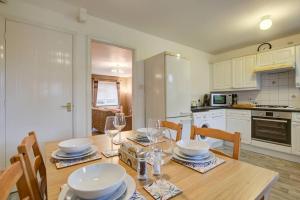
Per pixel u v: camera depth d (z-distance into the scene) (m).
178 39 3.40
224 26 2.80
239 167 0.85
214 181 0.71
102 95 7.76
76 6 2.26
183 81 2.84
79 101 2.36
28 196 0.66
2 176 0.53
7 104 1.87
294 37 3.17
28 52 1.98
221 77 4.13
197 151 0.92
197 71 4.10
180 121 2.78
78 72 2.34
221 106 3.84
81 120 2.37
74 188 0.54
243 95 4.01
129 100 8.43
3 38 1.84
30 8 1.99
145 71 3.04
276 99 3.44
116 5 2.19
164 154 0.97
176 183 0.70
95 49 3.89
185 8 2.26
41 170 1.14
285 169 2.44
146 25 2.77
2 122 1.84
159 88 2.72
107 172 0.70
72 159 0.95
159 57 2.71
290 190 1.88
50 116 2.14
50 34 2.12
